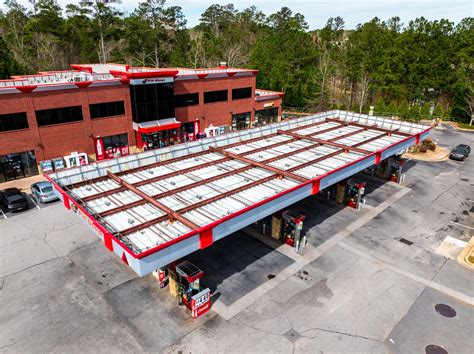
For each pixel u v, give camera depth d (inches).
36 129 1262.3
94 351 599.2
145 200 782.5
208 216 731.4
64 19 3484.3
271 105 2156.7
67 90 1299.2
